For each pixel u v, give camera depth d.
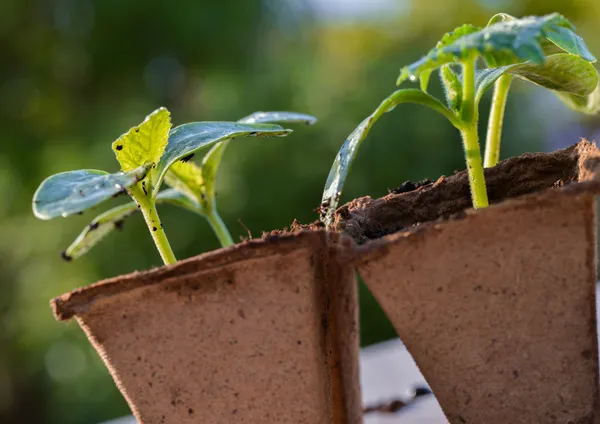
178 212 1.45
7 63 2.12
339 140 1.38
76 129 2.04
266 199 1.36
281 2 2.19
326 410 0.31
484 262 0.29
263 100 1.58
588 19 1.96
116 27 2.05
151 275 0.29
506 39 0.29
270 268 0.29
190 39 2.04
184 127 0.34
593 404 0.30
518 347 0.30
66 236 1.62
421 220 0.36
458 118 0.32
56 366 1.67
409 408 0.45
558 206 0.29
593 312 0.30
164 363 0.30
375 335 1.27
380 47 2.11
